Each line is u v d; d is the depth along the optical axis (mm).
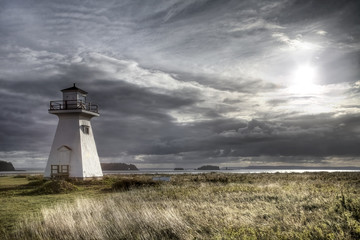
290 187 22094
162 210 13633
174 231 10555
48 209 15461
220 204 15523
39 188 27016
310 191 19094
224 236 9406
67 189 27312
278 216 11945
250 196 17625
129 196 20562
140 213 13195
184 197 18688
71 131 43469
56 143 43375
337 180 32344
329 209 12359
